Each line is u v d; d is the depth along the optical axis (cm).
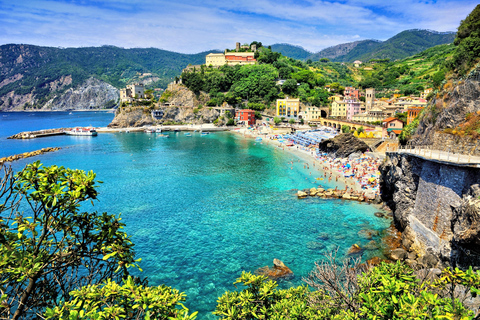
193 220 5862
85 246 1622
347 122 15875
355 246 4731
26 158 11788
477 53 5562
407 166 4841
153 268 4259
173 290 1549
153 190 7731
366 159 10431
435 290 1972
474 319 1494
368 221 5744
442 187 3916
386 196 6431
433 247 3975
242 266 4297
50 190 1434
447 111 4994
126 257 1642
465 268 3391
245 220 5853
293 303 2150
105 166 10494
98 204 6725
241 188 7869
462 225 3359
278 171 9581
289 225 5606
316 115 19488
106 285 1461
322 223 5675
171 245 4900
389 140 12000
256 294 2266
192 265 4338
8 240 1412
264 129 18850
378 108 16712
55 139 17050
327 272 2089
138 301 1376
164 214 6156
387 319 1484
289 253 4616
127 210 6366
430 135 5450
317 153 11844
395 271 2025
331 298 1989
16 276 1338
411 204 4809
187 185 8169
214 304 3550
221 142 15925
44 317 1316
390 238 5031
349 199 6962
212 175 9206
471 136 4406
